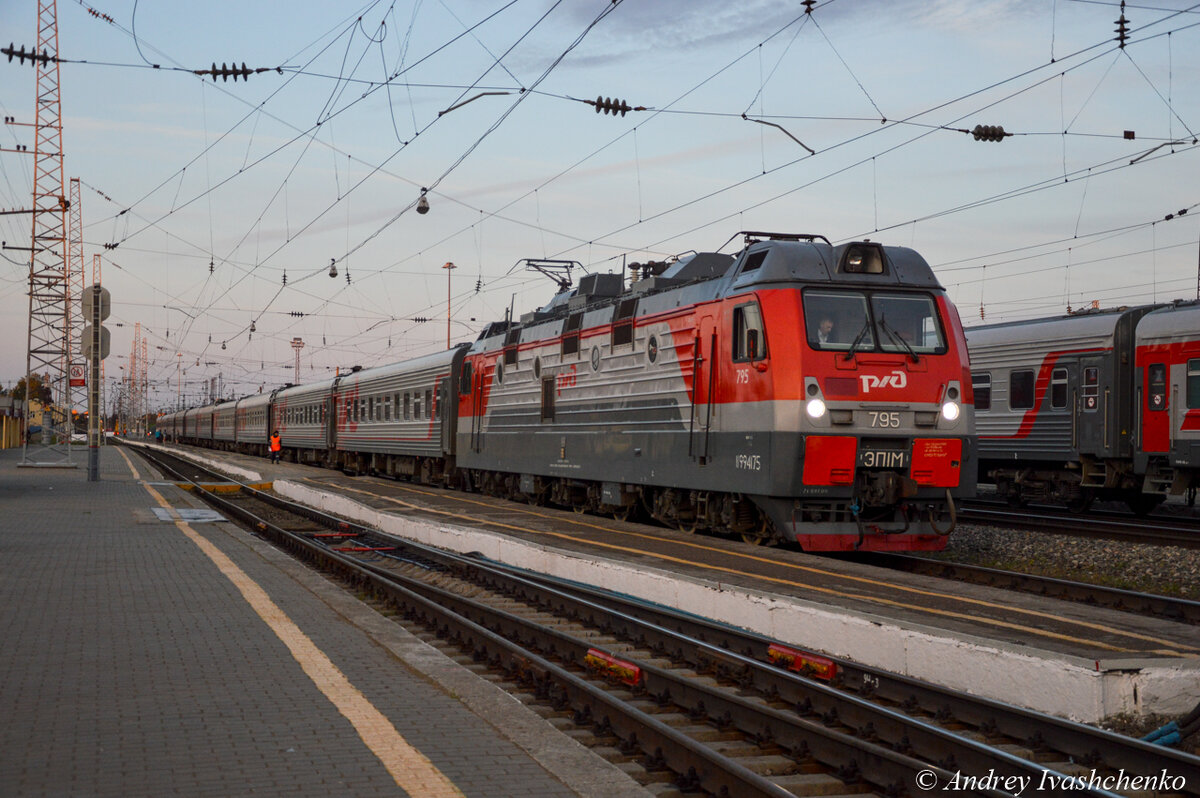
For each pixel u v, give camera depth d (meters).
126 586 11.30
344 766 5.44
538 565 14.62
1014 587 12.83
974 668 7.68
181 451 69.12
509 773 5.38
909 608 9.62
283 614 9.73
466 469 28.09
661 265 18.89
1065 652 7.64
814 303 14.08
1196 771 5.62
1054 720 6.43
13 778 5.18
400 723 6.25
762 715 6.95
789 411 13.72
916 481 14.09
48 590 10.98
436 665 7.67
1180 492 19.97
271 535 20.05
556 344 21.23
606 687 8.43
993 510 24.22
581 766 5.49
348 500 24.23
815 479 13.70
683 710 7.77
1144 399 20.41
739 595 10.40
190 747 5.71
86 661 7.73
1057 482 23.23
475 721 6.33
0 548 14.48
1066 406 22.39
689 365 15.98
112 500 24.06
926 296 14.66
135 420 145.12
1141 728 6.70
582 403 19.91
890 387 14.02
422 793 5.05
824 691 7.39
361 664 7.77
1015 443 23.78
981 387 24.91
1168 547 15.39
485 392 25.41
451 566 15.62
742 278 14.79
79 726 6.08
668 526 19.11
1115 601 11.53
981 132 17.34
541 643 9.98
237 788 5.08
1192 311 19.56
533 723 6.27
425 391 30.84
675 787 6.00
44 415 63.91
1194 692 6.95
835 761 6.32
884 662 8.52
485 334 26.94
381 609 11.88
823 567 12.52
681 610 11.38
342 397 41.38
